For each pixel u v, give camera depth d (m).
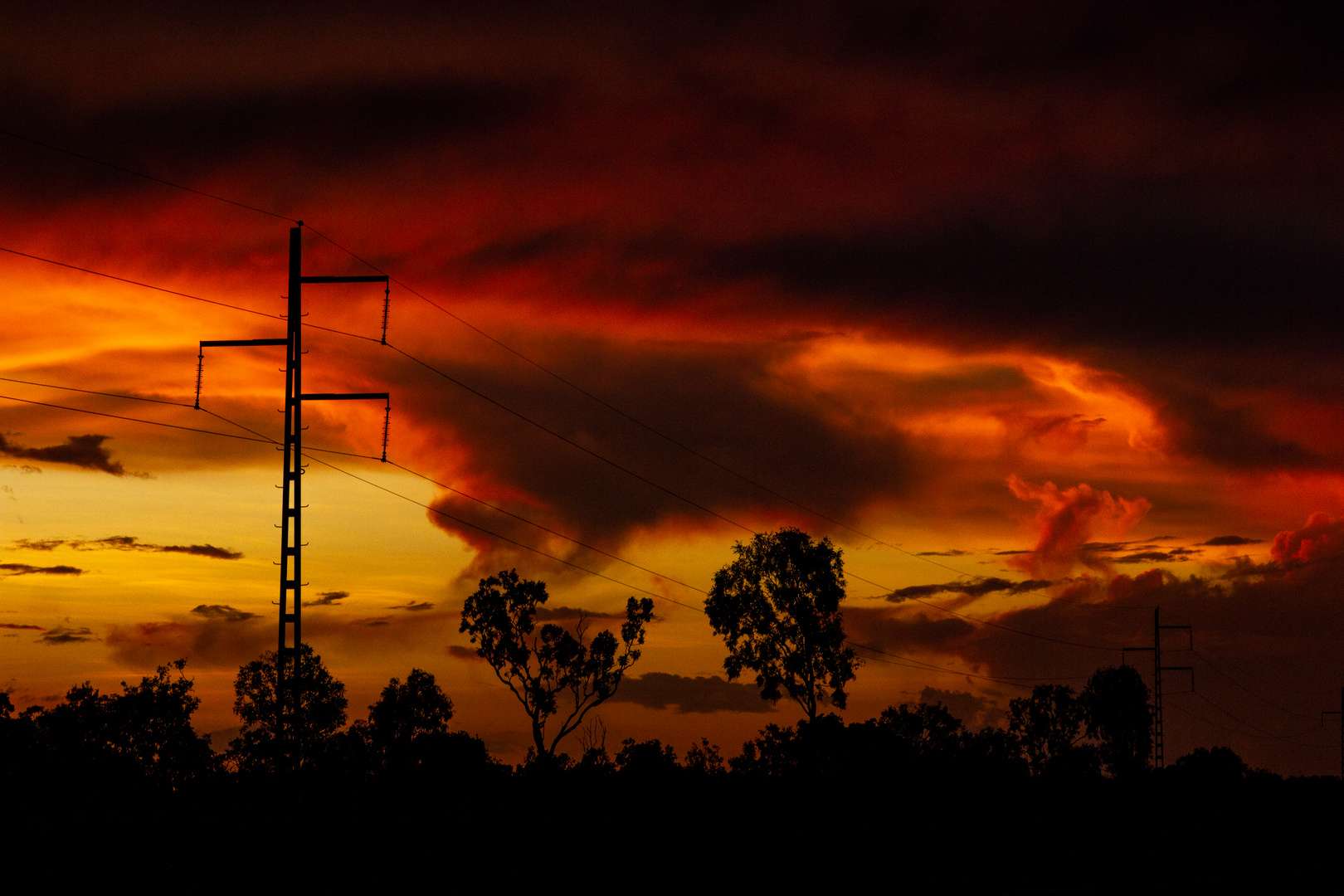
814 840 46.59
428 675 88.06
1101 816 73.44
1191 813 79.94
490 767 82.62
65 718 65.56
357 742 82.75
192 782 64.62
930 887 33.09
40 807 39.56
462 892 30.19
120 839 34.25
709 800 74.06
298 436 39.06
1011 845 48.81
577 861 36.69
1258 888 34.94
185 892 28.69
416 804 50.91
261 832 36.25
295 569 37.84
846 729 88.69
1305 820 77.50
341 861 33.75
